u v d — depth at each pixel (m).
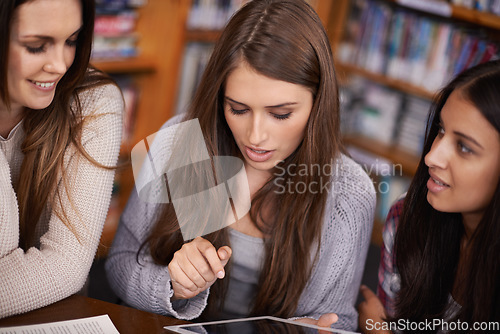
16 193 1.31
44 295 1.15
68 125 1.29
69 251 1.24
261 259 1.39
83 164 1.29
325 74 1.19
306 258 1.34
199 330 1.11
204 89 1.26
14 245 1.19
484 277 1.14
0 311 1.11
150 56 2.71
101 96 1.35
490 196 1.12
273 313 1.38
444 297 1.31
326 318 1.26
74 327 1.09
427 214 1.27
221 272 1.19
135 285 1.34
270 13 1.16
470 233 1.26
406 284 1.32
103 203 1.31
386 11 2.85
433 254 1.29
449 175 1.14
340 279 1.40
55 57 1.13
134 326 1.12
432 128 1.22
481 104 1.07
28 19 1.07
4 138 1.28
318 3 2.93
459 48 2.56
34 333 1.06
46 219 1.35
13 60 1.11
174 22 2.62
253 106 1.17
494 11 2.37
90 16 1.19
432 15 2.72
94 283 2.35
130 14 2.61
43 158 1.28
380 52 2.90
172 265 1.23
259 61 1.13
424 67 2.72
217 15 2.82
